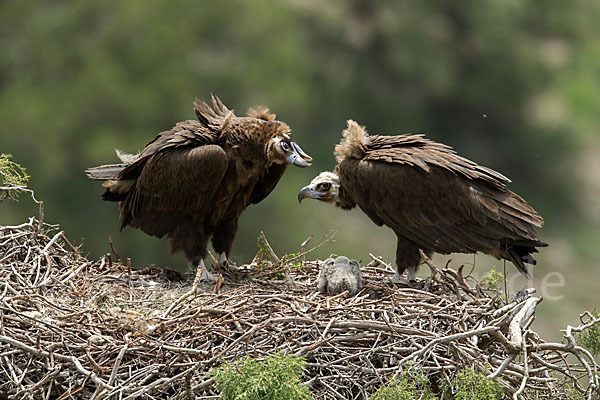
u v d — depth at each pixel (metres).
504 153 40.81
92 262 12.58
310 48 40.69
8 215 29.42
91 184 31.28
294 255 13.09
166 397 9.55
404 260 12.45
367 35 41.50
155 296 11.62
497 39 40.34
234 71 34.56
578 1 44.47
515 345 9.41
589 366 9.67
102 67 32.62
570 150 41.41
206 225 12.86
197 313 10.09
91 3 33.97
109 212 30.52
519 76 40.78
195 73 34.19
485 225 11.90
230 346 9.62
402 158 12.13
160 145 12.41
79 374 9.41
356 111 40.28
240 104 35.19
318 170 35.53
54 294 11.20
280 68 35.69
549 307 29.48
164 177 12.22
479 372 9.49
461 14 40.56
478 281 12.24
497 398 9.30
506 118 41.31
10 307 9.78
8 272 11.01
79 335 9.83
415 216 12.10
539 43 44.81
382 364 9.95
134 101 32.47
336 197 13.16
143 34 33.53
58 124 32.00
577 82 44.09
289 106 35.94
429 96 41.00
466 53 40.97
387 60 41.12
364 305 10.69
